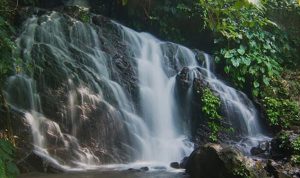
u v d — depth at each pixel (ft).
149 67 29.53
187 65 31.24
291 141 22.95
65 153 21.88
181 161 22.24
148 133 25.96
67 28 28.63
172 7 34.32
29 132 21.59
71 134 22.94
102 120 24.07
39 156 20.61
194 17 33.76
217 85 28.94
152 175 19.79
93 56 27.66
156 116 27.22
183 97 27.94
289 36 36.24
